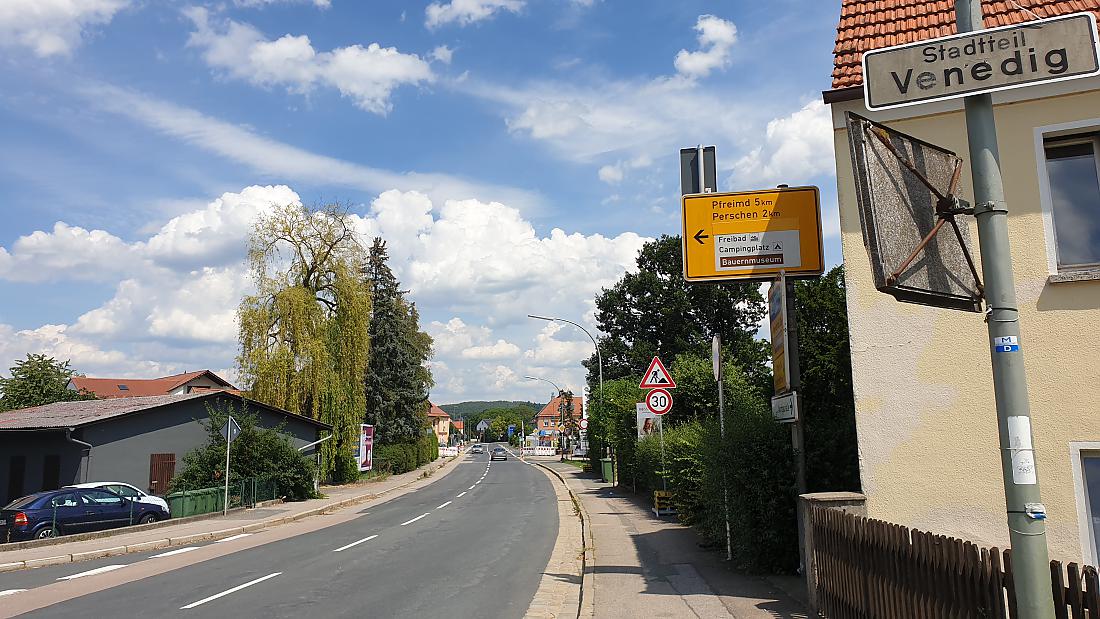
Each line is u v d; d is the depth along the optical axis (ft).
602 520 57.72
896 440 24.58
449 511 76.38
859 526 19.01
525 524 61.77
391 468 159.94
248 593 32.68
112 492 61.00
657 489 64.75
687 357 68.54
